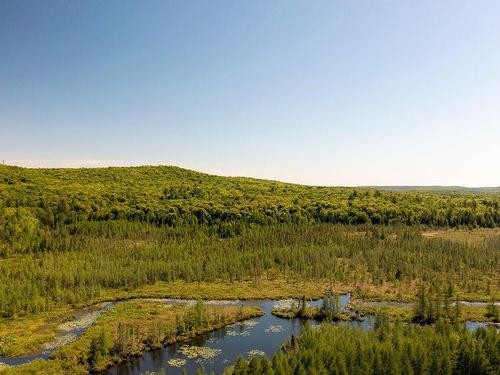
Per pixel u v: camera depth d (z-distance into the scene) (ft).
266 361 246.47
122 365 303.07
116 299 465.88
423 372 252.83
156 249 619.67
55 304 438.40
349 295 478.59
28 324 384.47
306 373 238.68
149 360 311.06
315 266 565.53
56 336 358.02
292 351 274.57
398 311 409.69
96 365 295.48
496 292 482.28
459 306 395.34
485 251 639.76
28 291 435.12
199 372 251.80
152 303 449.06
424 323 377.71
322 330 305.73
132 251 610.24
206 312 403.13
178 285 516.73
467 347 263.49
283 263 591.78
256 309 423.23
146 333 354.95
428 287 497.05
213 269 547.08
